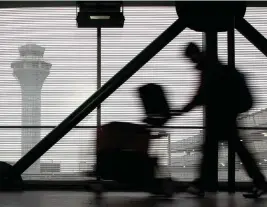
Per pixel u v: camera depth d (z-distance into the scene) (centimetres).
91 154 575
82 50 607
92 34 608
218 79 379
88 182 512
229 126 385
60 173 573
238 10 462
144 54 476
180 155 559
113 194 450
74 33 610
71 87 603
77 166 575
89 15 515
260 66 601
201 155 401
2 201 335
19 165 486
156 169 415
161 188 407
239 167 536
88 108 475
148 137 416
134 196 412
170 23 609
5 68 606
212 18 463
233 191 503
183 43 599
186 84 595
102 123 587
